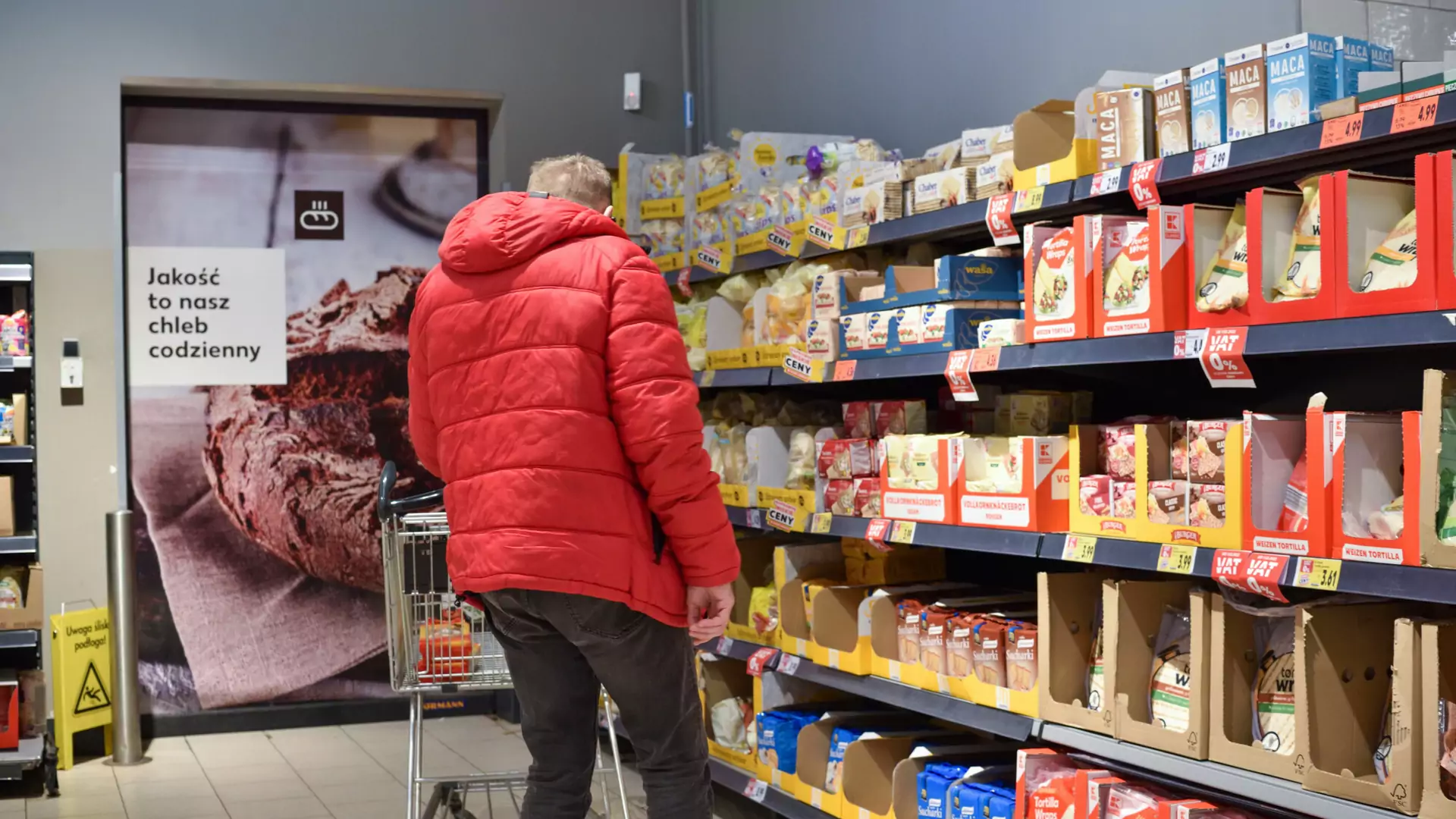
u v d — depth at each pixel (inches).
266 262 223.9
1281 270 94.0
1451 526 81.5
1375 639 92.9
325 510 226.4
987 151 130.7
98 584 203.2
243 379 222.8
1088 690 113.3
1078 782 106.2
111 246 204.2
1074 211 124.0
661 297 90.8
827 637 142.6
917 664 129.8
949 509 123.8
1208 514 97.1
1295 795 89.4
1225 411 123.9
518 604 91.4
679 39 234.5
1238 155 94.8
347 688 227.1
